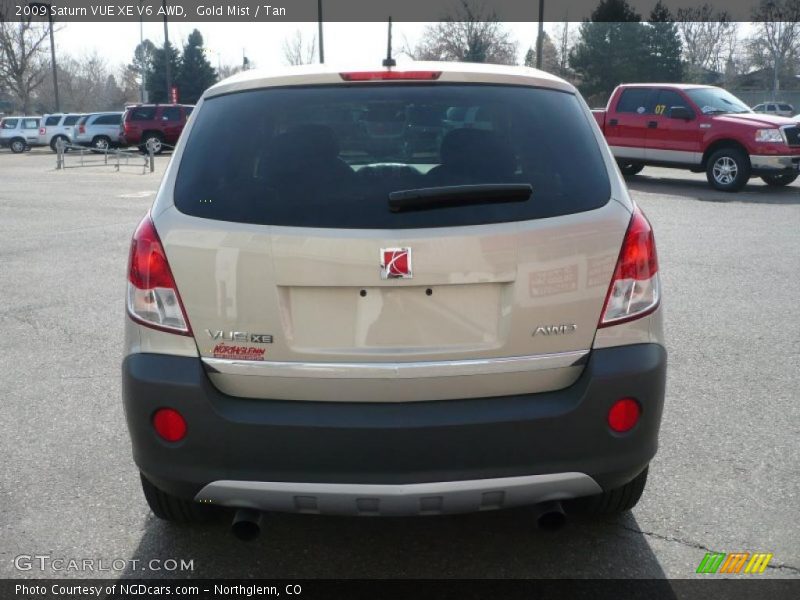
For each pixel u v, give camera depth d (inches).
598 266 114.9
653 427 118.0
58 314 294.4
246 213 113.9
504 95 124.6
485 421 110.3
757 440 177.8
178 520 142.7
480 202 112.9
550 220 113.7
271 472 112.0
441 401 113.1
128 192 751.7
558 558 133.1
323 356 112.1
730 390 208.5
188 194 117.7
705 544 136.6
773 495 153.3
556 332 113.9
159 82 2962.6
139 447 116.9
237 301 112.3
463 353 112.3
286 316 112.1
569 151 120.8
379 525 145.0
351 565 132.4
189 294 114.0
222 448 112.3
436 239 110.1
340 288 111.1
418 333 112.0
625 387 114.0
